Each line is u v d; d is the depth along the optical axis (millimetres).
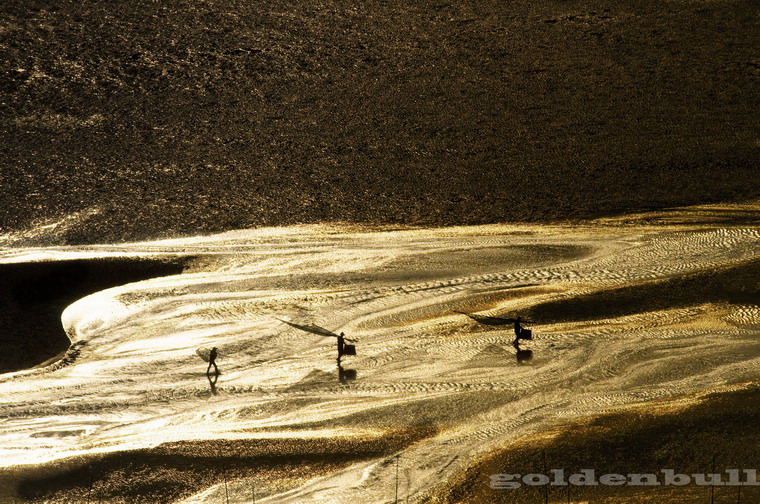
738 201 70250
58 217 72938
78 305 53125
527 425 32938
